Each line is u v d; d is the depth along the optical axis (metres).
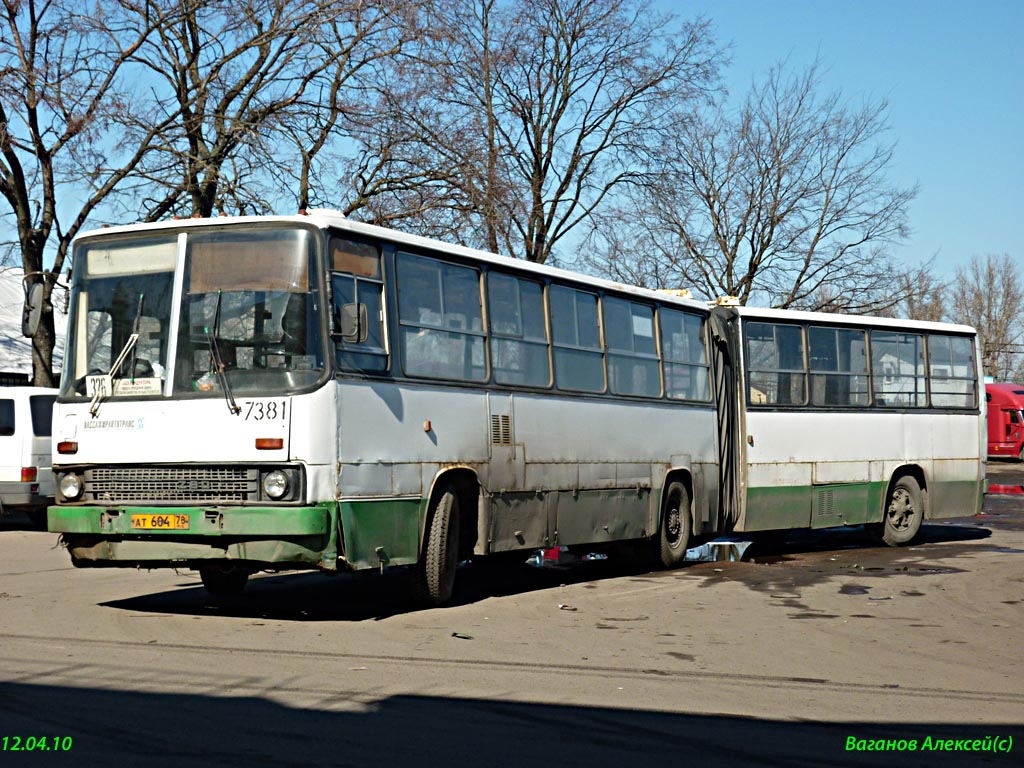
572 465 13.46
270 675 8.00
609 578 14.45
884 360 18.73
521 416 12.62
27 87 25.12
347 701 7.29
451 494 11.55
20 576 13.93
